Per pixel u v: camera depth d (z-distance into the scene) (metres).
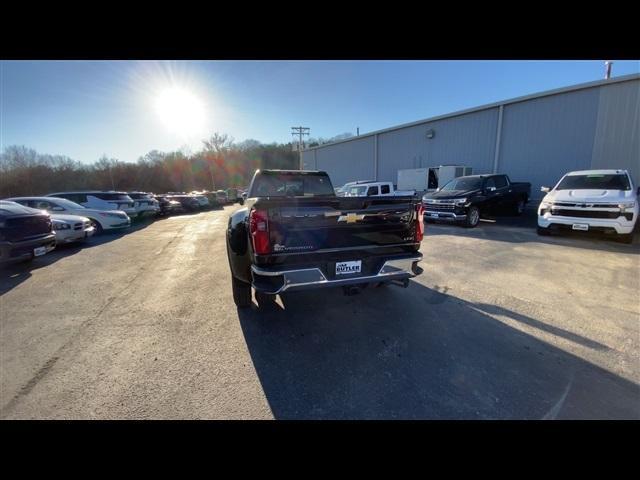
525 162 12.31
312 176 5.20
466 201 8.64
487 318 3.19
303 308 3.54
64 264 5.92
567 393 2.04
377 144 19.78
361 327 3.06
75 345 2.80
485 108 13.44
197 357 2.58
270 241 2.66
